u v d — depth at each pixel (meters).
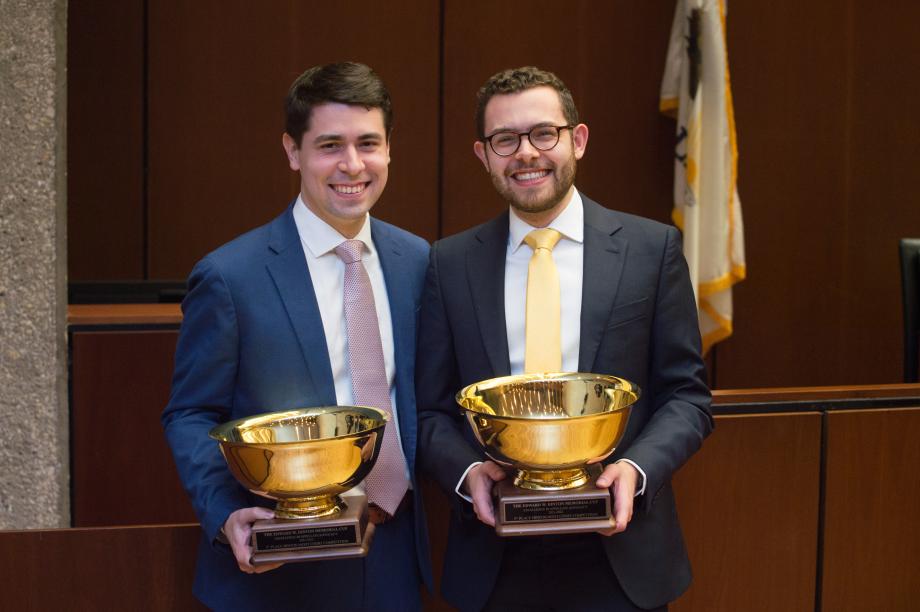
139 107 4.20
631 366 1.76
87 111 4.17
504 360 1.76
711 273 4.05
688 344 1.79
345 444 1.46
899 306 4.69
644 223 1.85
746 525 2.20
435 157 4.40
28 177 2.54
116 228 4.23
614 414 1.49
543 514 1.52
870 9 4.55
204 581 1.73
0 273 2.55
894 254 4.66
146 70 4.20
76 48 4.14
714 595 2.20
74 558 1.86
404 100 4.36
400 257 1.85
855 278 4.66
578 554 1.73
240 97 4.25
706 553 2.19
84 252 4.22
